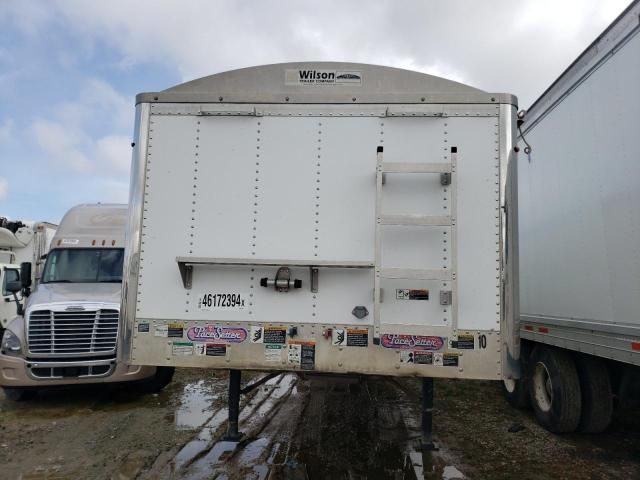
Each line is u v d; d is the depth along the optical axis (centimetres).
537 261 537
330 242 321
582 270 432
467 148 318
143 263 329
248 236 326
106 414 584
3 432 519
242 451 450
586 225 427
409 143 323
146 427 529
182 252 329
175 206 332
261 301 323
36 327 608
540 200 530
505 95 320
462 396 655
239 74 339
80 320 613
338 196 324
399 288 312
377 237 307
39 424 547
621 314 372
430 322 309
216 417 565
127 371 618
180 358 323
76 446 472
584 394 475
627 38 364
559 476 399
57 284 707
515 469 412
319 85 334
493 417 561
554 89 495
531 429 516
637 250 351
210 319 324
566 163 466
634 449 459
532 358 544
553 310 493
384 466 416
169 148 336
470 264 309
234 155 333
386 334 309
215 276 327
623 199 370
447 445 469
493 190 314
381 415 571
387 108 326
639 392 431
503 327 303
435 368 304
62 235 761
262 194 329
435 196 316
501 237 309
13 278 1139
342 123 329
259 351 320
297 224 325
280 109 333
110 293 668
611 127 387
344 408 602
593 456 441
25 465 426
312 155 329
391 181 320
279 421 545
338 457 436
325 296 319
